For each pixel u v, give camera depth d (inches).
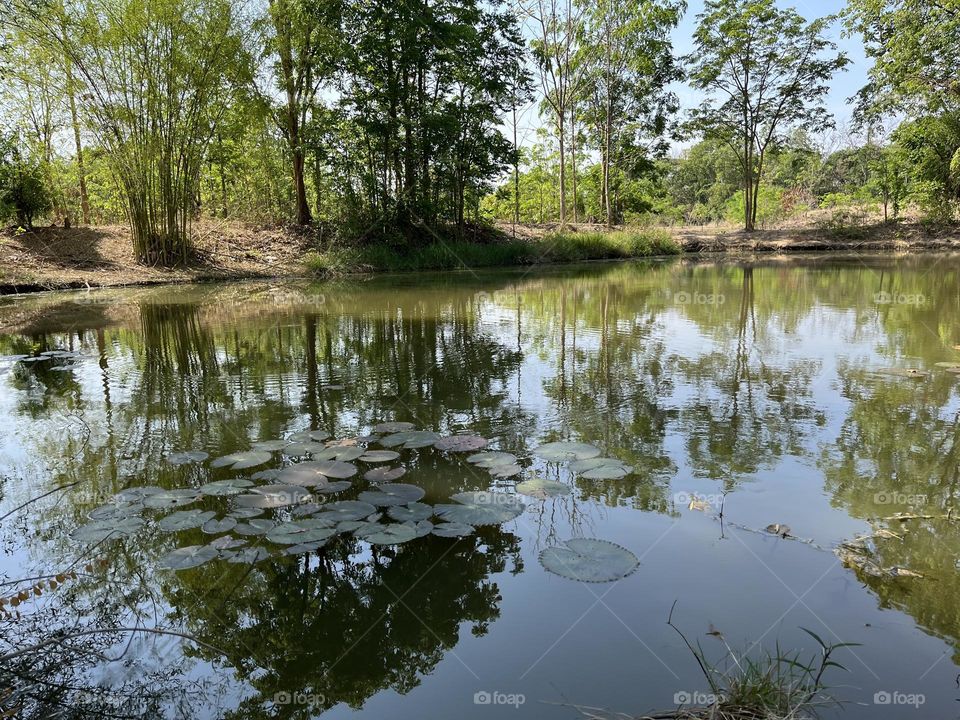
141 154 523.2
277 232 683.4
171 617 86.7
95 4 462.9
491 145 725.9
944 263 662.5
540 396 186.2
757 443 144.8
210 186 779.4
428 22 627.8
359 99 639.1
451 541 104.3
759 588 88.8
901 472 128.0
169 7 481.4
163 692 73.2
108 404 183.5
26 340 288.4
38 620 86.0
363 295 448.5
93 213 727.1
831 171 1750.7
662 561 95.7
